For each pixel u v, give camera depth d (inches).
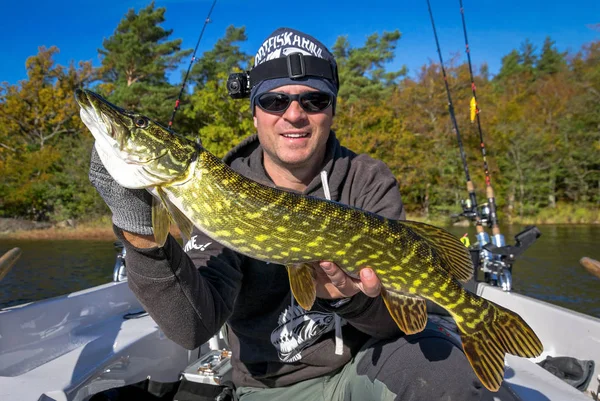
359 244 23.8
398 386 22.6
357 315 23.8
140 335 34.4
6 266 24.6
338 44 522.0
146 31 416.5
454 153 359.3
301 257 23.8
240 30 522.0
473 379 22.8
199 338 23.1
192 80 454.0
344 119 365.4
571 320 34.4
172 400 26.0
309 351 25.9
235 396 27.2
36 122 387.2
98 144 21.4
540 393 26.6
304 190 29.9
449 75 406.6
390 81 517.7
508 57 679.7
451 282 25.2
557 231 258.4
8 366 28.4
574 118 386.0
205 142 307.9
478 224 55.8
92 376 28.1
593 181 372.2
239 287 26.6
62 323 33.9
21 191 317.1
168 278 21.3
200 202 23.4
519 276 115.3
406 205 377.4
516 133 366.9
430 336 24.6
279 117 29.5
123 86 382.9
